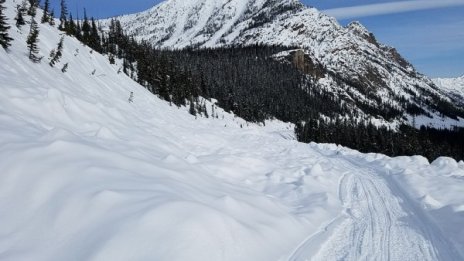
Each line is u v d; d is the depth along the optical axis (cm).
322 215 1145
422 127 16912
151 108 3444
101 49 5781
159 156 1327
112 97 2769
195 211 745
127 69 5962
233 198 975
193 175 1173
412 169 1928
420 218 1108
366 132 9475
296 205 1269
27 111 1316
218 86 12050
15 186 749
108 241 623
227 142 2955
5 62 1712
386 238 948
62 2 5106
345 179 1784
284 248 837
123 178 869
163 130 2477
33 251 613
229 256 683
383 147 7956
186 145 2222
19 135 968
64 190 753
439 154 8312
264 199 1140
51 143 914
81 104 1769
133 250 614
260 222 909
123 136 1678
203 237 682
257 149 2933
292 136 10256
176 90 6788
